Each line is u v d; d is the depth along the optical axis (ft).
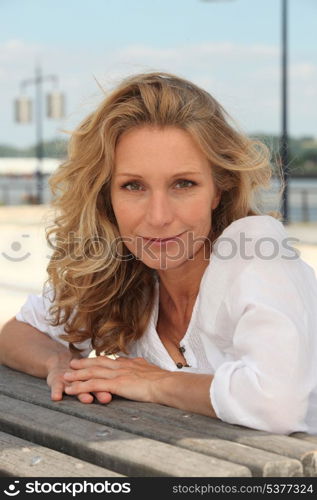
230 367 5.80
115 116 6.25
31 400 6.68
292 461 4.77
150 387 6.39
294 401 5.58
